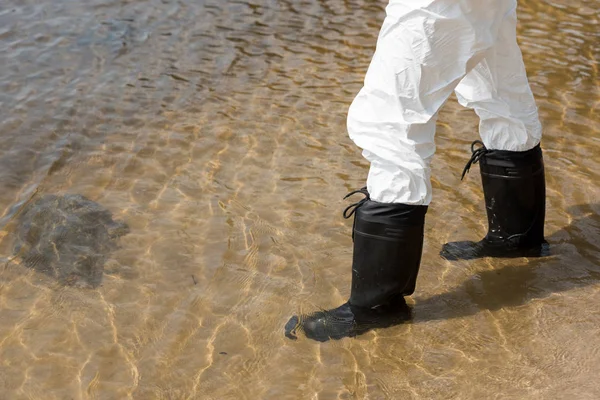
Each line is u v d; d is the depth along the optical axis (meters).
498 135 3.92
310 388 3.62
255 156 4.70
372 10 6.05
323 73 5.35
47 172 4.64
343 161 4.65
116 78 5.32
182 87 5.25
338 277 4.04
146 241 4.24
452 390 3.58
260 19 5.91
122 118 5.01
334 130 4.87
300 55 5.53
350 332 3.79
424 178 3.63
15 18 5.84
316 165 4.63
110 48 5.59
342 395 3.60
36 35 5.68
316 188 4.48
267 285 4.02
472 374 3.63
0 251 4.22
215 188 4.51
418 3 3.52
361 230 3.71
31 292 4.03
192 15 5.95
